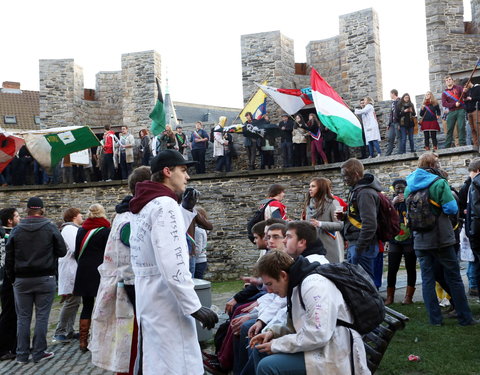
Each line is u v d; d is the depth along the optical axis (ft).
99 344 14.71
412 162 43.04
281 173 49.32
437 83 53.52
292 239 13.51
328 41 60.29
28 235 21.08
